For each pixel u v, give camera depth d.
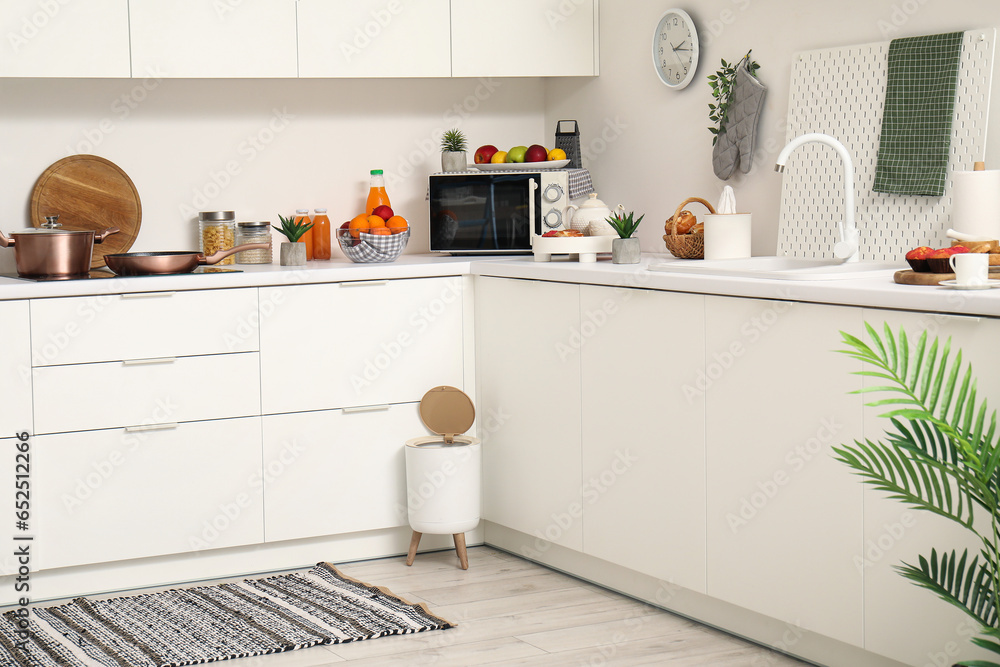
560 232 3.50
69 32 3.30
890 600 2.29
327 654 2.69
